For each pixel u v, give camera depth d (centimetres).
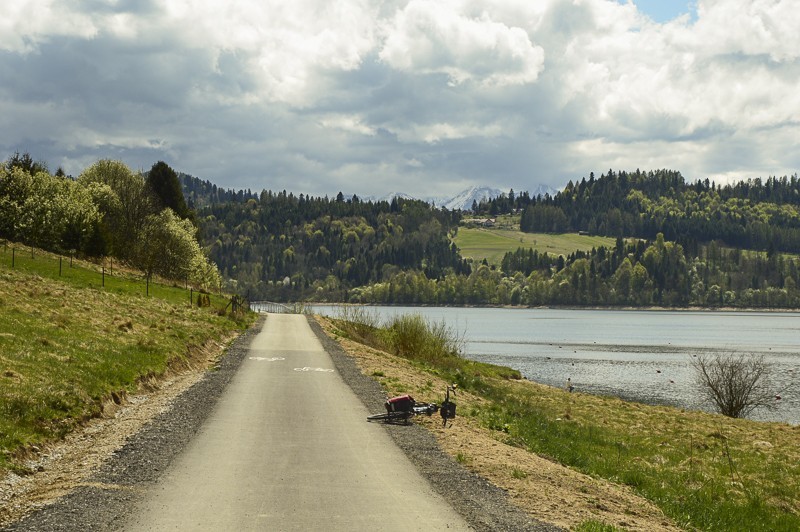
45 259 6531
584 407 3838
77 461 1348
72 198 8550
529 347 10225
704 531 1311
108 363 2239
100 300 3981
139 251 9012
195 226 12281
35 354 2078
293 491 1166
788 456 2630
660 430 3156
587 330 15125
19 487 1176
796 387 6184
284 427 1716
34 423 1510
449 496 1175
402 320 4816
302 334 4762
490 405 2833
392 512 1070
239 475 1257
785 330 16100
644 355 9175
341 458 1416
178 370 2736
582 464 1794
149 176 12219
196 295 6775
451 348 5422
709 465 2309
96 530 949
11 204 7944
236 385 2428
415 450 1527
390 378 2834
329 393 2302
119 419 1773
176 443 1507
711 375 5806
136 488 1161
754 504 1769
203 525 979
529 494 1238
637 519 1220
